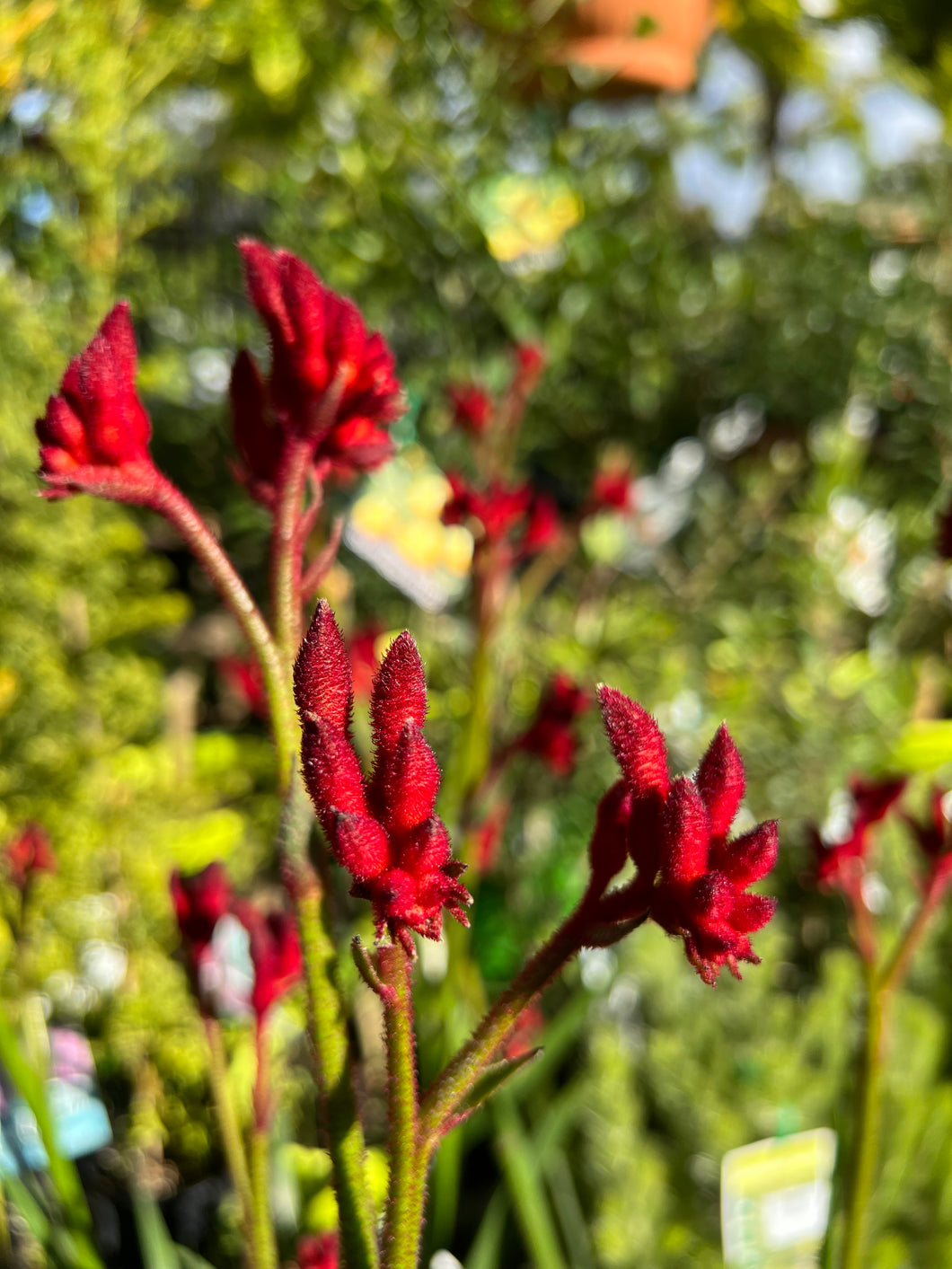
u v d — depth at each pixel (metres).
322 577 0.38
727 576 1.27
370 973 0.33
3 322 0.83
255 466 0.38
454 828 0.78
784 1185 0.71
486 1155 0.94
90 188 0.87
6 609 0.84
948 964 0.91
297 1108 0.85
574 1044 0.96
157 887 0.90
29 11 0.77
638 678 1.13
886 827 0.95
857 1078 0.53
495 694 1.05
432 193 1.20
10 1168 0.60
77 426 0.36
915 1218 0.74
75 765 0.86
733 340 1.38
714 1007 0.85
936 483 1.33
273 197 1.19
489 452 0.97
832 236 1.38
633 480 1.13
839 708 1.11
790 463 1.28
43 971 0.79
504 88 1.18
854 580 1.24
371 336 0.38
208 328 1.13
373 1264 0.35
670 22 1.17
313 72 1.10
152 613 0.95
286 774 0.36
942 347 1.37
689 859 0.33
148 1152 0.86
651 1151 0.76
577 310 1.24
